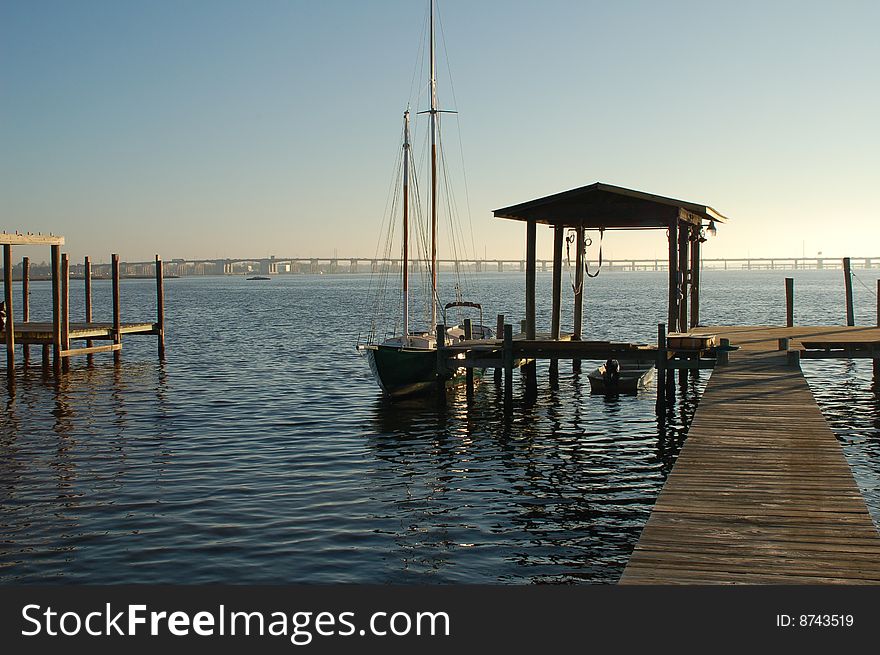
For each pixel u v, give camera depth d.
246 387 33.62
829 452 14.73
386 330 66.00
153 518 16.52
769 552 10.37
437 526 16.09
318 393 31.97
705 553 10.36
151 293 181.62
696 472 13.61
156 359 44.25
